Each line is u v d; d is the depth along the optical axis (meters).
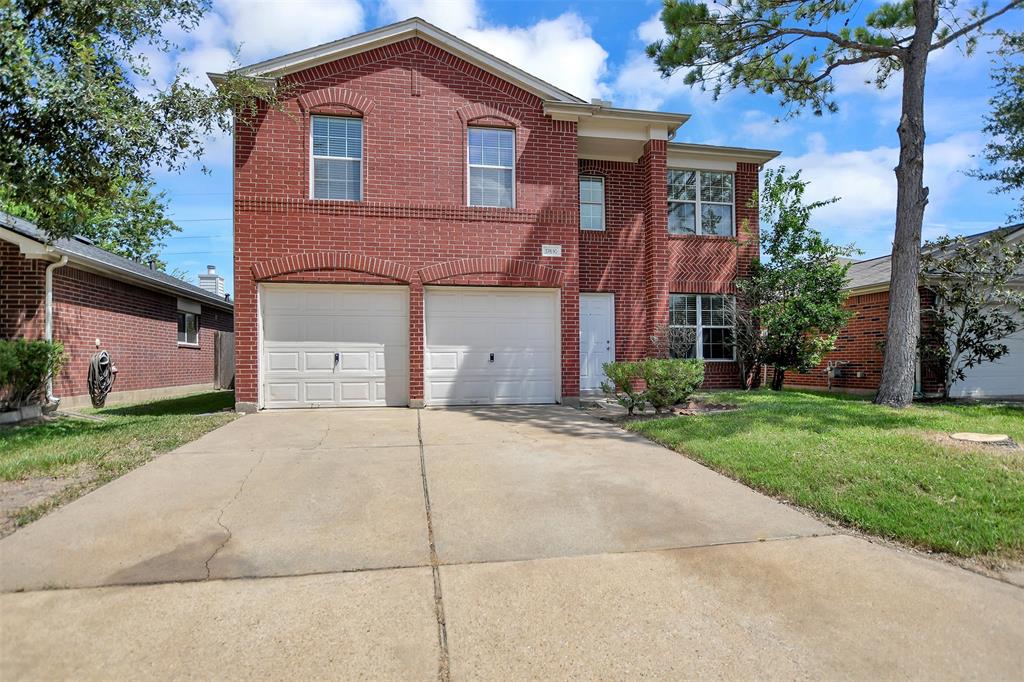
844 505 4.36
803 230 12.66
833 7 10.27
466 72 10.61
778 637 2.69
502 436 7.33
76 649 2.54
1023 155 16.28
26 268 10.18
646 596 3.08
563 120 11.06
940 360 11.76
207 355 17.77
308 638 2.66
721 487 5.07
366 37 10.05
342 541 3.82
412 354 10.18
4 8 6.32
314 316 10.00
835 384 14.22
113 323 12.44
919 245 9.47
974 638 2.68
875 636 2.70
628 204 13.17
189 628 2.73
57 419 8.93
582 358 12.86
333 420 8.60
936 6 10.22
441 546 3.76
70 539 3.77
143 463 5.77
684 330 12.23
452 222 10.41
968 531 3.84
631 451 6.45
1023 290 12.98
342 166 10.16
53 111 6.64
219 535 3.89
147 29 8.14
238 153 9.62
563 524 4.18
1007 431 6.75
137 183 8.46
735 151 13.61
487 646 2.61
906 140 9.57
